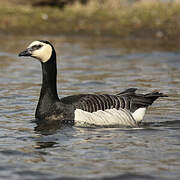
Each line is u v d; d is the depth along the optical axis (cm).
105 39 3161
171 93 1728
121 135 1217
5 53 2664
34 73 2162
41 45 1405
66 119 1339
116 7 3678
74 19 3516
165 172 941
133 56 2584
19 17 3531
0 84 1895
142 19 3409
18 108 1523
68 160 1013
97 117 1315
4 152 1066
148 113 1462
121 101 1349
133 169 959
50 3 3750
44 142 1148
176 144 1133
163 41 3052
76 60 2458
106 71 2173
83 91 1762
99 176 920
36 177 914
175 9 3519
